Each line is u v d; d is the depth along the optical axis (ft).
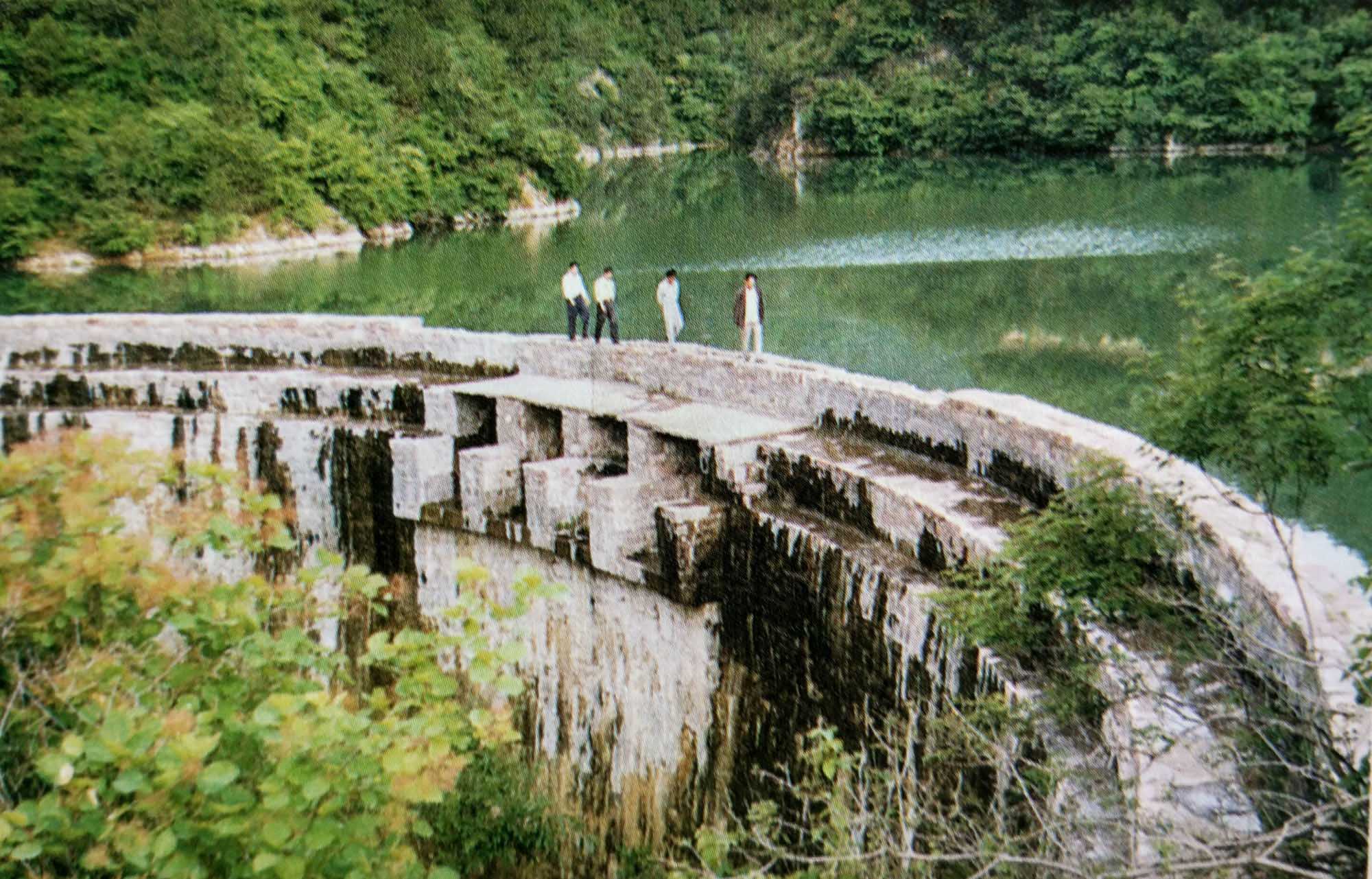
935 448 57.26
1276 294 33.42
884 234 149.79
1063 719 36.09
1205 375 34.91
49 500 35.04
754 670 59.00
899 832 37.14
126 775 27.81
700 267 144.05
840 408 62.49
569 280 77.97
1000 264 126.11
